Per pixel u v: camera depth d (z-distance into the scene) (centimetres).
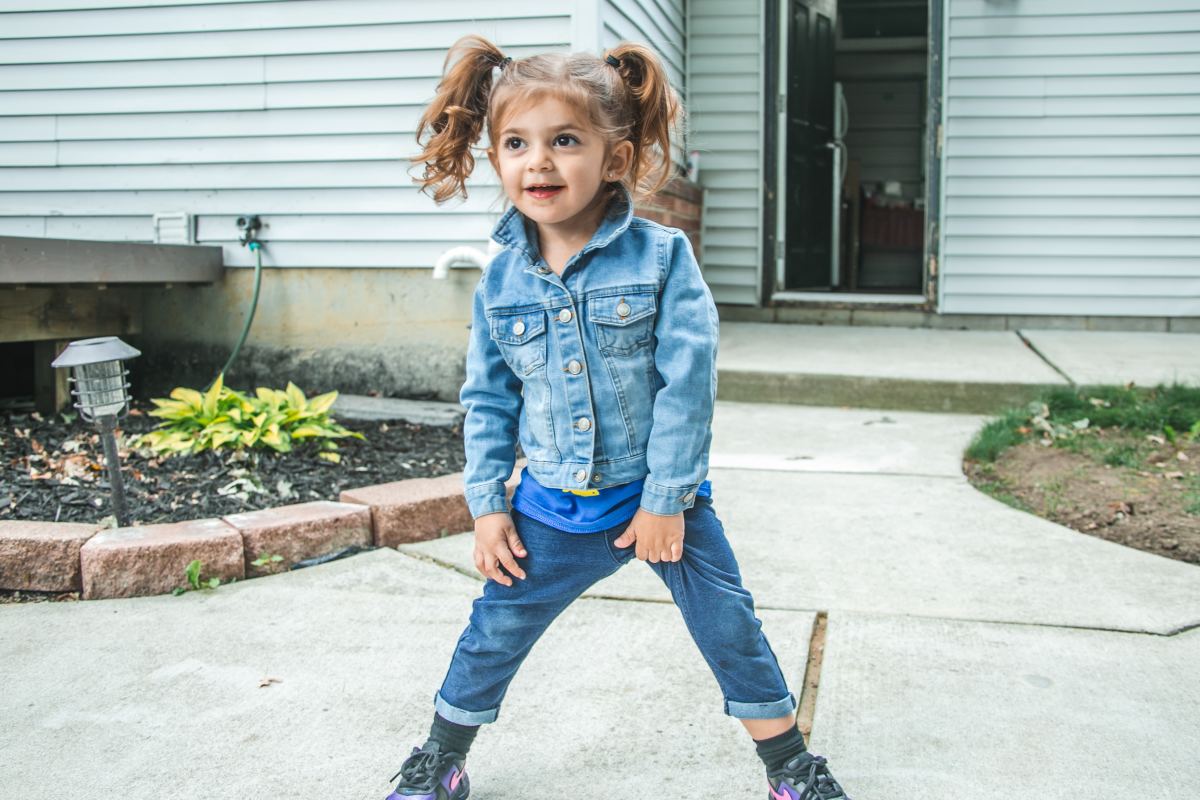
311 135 530
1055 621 274
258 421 398
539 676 244
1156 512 353
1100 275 723
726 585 175
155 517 338
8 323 464
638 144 175
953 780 198
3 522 312
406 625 275
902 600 290
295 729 220
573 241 173
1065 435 448
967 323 739
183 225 549
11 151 566
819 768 180
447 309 524
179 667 250
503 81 163
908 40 1134
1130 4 700
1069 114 714
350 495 350
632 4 574
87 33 548
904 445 474
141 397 568
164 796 195
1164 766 203
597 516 172
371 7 514
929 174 732
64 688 239
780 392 566
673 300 168
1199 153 702
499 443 181
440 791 183
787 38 761
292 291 544
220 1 531
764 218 762
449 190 193
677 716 225
